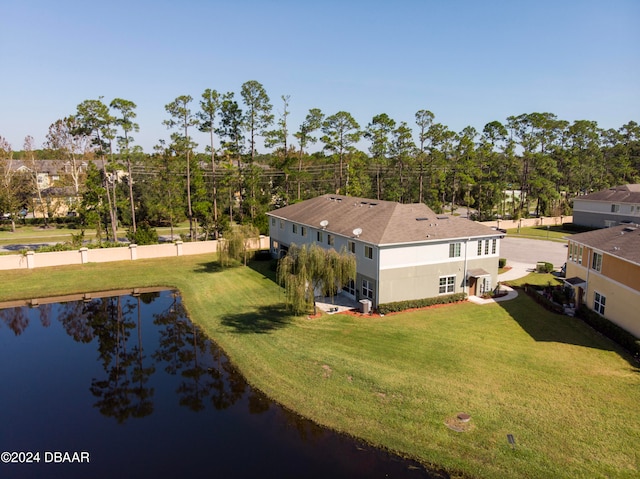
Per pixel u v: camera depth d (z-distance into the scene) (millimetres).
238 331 27156
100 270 42438
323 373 21172
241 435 17078
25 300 35312
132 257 46531
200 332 28156
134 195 74312
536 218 70438
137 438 17062
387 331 25828
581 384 19156
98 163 95938
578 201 65125
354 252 31969
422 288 30797
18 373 23000
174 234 65812
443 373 20531
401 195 75500
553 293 31406
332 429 17188
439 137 68250
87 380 22109
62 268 42719
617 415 16750
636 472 13836
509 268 41812
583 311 27547
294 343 24672
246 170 59031
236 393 20391
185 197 57875
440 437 16109
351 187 65000
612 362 21281
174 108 52312
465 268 32031
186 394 20406
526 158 79562
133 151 51750
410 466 14984
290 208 46719
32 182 78562
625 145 102062
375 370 21047
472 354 22484
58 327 29688
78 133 49562
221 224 55094
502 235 32719
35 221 76625
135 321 30641
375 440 16359
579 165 85750
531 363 21297
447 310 29484
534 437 15742
